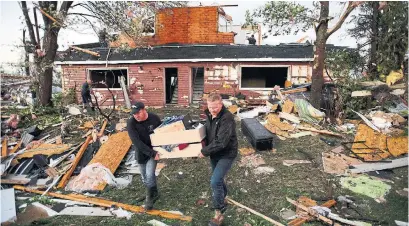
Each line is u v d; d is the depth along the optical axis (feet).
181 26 57.98
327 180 16.48
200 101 49.01
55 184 16.76
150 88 49.06
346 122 28.55
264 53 46.55
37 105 37.96
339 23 27.71
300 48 46.55
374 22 37.01
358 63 37.99
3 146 22.77
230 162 11.25
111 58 48.14
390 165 18.29
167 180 16.78
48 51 37.88
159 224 12.13
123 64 48.60
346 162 19.02
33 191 15.93
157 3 40.65
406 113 28.99
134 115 12.03
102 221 12.60
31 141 24.98
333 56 36.42
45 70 38.27
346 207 13.51
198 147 12.00
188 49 48.47
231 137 11.01
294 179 16.67
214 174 11.12
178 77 48.85
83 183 16.30
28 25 37.68
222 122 10.70
